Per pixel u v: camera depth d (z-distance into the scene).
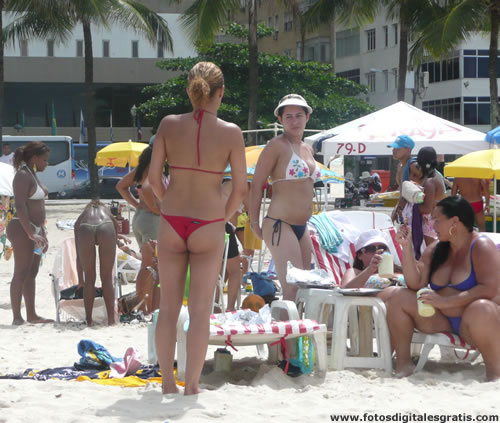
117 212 25.80
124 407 6.00
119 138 77.44
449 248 7.37
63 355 8.62
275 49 79.38
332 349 7.48
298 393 6.54
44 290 14.91
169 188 6.35
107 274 10.90
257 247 14.07
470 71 64.75
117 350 8.88
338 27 74.44
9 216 13.67
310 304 7.80
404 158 12.00
